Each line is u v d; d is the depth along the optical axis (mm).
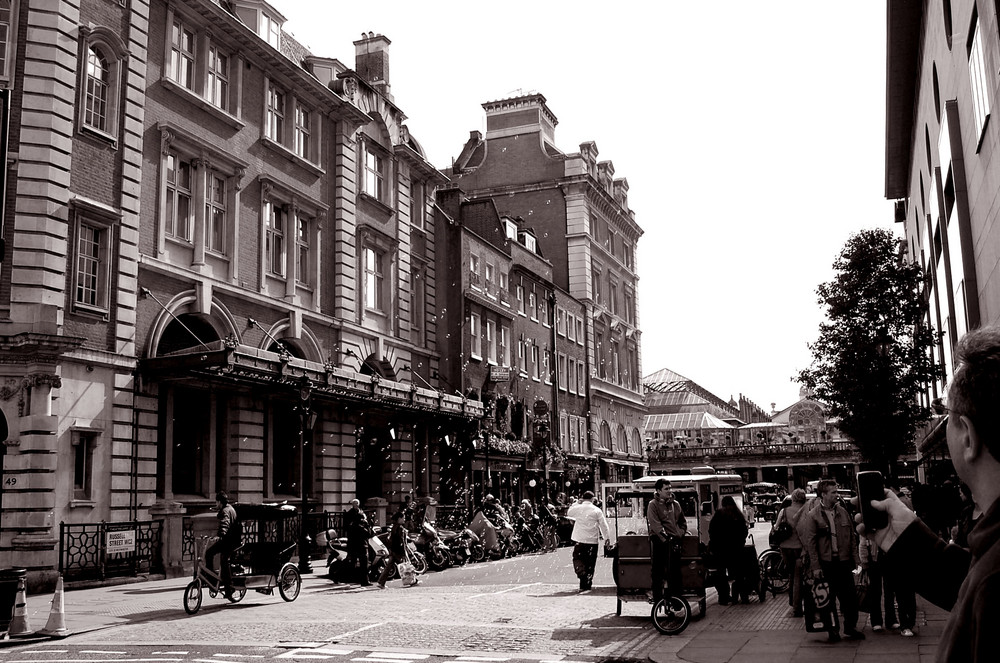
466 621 12836
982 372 1837
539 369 46594
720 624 12156
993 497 1816
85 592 16875
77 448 18750
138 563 19078
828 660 9289
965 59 22172
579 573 16688
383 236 31922
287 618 13359
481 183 58094
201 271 22875
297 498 26094
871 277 27781
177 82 22922
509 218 46938
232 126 24656
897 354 27109
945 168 27406
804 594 10984
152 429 20641
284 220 26969
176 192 22719
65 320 18719
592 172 58812
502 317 42156
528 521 30984
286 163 26922
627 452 61219
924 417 26750
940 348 32750
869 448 27125
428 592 17219
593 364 55281
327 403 27172
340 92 29859
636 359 65875
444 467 34969
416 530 26469
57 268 18469
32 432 17516
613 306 61656
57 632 11594
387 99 33250
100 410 19203
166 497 21141
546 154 56500
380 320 31766
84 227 19578
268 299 25422
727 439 99812
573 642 10875
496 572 21797
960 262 25250
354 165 30422
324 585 18891
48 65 18703
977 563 1736
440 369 36125
